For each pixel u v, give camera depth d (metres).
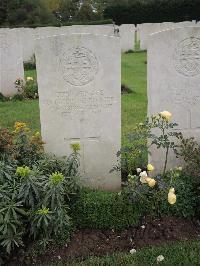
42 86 1.51
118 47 1.49
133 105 2.89
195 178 1.50
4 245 1.21
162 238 1.38
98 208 1.42
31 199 1.25
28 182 1.23
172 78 1.58
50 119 1.56
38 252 1.30
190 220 1.47
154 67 1.55
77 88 1.53
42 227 1.29
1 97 3.24
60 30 4.49
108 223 1.42
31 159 1.47
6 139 1.41
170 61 1.55
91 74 1.51
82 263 1.26
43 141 1.56
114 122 1.58
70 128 1.58
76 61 1.50
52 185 1.23
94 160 1.63
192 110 1.63
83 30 4.35
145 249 1.33
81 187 1.46
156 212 1.46
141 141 1.67
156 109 1.61
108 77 1.52
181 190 1.47
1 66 3.22
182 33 1.53
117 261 1.27
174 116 1.63
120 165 1.63
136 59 5.25
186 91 1.60
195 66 1.58
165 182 1.47
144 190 1.41
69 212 1.42
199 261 1.26
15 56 3.23
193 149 1.62
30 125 2.52
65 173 1.43
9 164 1.38
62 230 1.34
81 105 1.55
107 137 1.60
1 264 1.26
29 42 4.86
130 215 1.43
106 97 1.55
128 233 1.41
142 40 6.10
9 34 3.16
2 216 1.20
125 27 5.97
